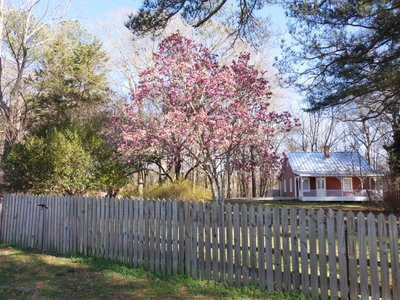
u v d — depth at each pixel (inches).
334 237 193.2
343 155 1519.4
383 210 644.1
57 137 478.9
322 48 416.2
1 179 478.6
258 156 591.2
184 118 522.0
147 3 363.6
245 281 217.8
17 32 748.0
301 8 351.9
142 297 202.2
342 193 1363.2
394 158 815.1
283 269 206.8
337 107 455.5
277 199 1504.7
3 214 399.5
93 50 1047.0
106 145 577.0
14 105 721.0
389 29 363.6
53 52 962.1
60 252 328.8
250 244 218.4
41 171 455.8
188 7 362.3
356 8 329.4
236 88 557.3
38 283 230.4
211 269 231.9
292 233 205.2
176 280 234.5
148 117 587.5
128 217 279.1
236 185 1872.5
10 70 827.4
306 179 1456.7
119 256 281.3
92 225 305.9
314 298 195.5
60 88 961.5
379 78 377.4
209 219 234.4
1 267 274.2
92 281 234.1
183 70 538.0
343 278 189.0
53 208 343.6
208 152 530.0
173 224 250.4
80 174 472.1
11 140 671.1
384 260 180.7
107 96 964.6
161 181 925.2
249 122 533.0
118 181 538.3
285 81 457.1
